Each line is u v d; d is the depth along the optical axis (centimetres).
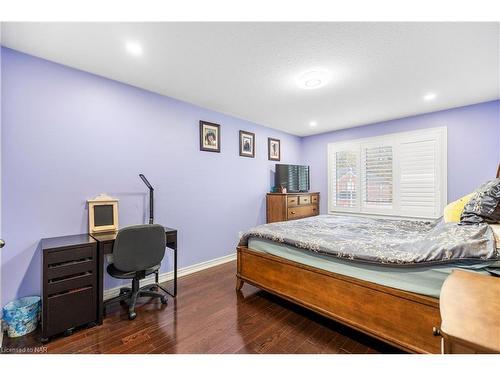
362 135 418
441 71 221
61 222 212
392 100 296
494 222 147
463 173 318
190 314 207
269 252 227
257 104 313
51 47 185
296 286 199
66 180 215
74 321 179
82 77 223
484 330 63
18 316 173
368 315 156
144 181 255
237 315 205
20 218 192
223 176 354
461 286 91
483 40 173
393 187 381
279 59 202
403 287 143
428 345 131
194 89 266
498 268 116
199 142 322
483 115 303
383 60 202
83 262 185
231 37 172
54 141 209
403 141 370
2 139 184
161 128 282
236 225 373
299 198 422
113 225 235
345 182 440
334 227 254
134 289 222
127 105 254
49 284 170
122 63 210
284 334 177
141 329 184
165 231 240
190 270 312
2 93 184
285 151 468
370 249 163
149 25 158
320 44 180
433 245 139
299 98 291
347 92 272
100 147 235
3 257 185
